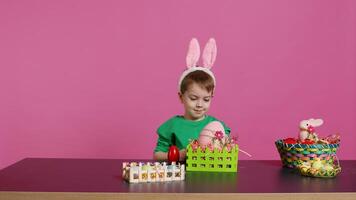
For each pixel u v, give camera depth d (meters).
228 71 3.45
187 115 2.21
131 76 3.41
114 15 3.41
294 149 1.85
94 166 1.87
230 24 3.44
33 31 3.39
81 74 3.40
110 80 3.41
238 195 1.41
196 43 2.12
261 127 3.46
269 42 3.47
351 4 3.51
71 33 3.40
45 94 3.40
